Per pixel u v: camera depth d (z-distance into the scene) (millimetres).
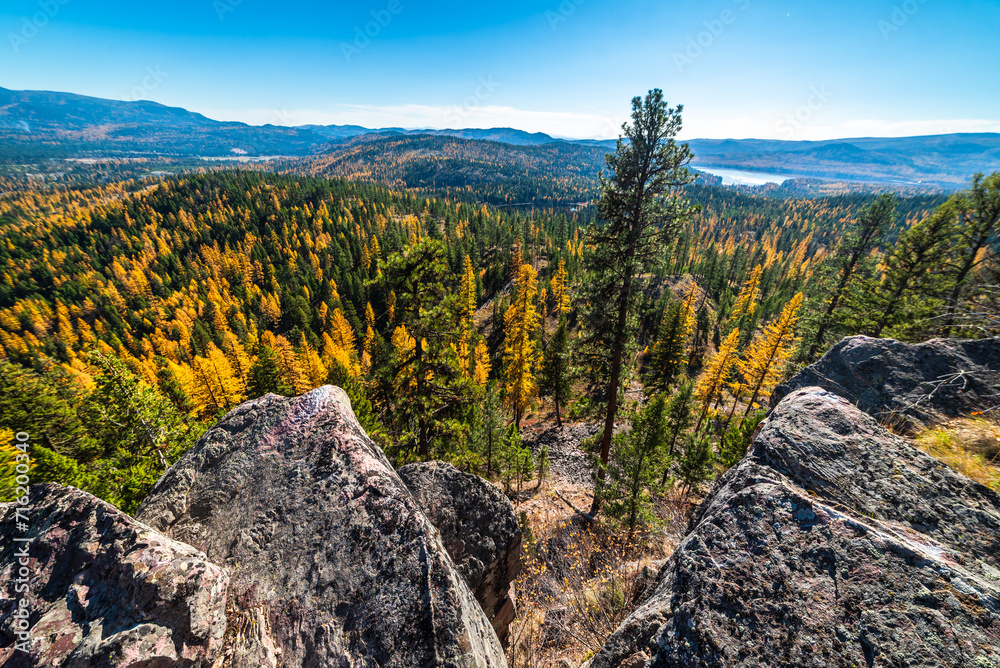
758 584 3441
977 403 6023
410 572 4180
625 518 14547
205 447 6281
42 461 15836
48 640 3420
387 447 15484
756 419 18188
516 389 37875
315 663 3752
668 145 11969
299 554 4684
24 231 192625
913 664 2639
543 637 8672
